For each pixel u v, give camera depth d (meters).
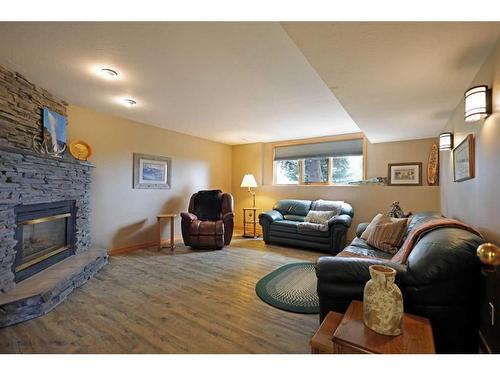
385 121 3.06
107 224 3.71
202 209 4.80
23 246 2.37
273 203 5.55
